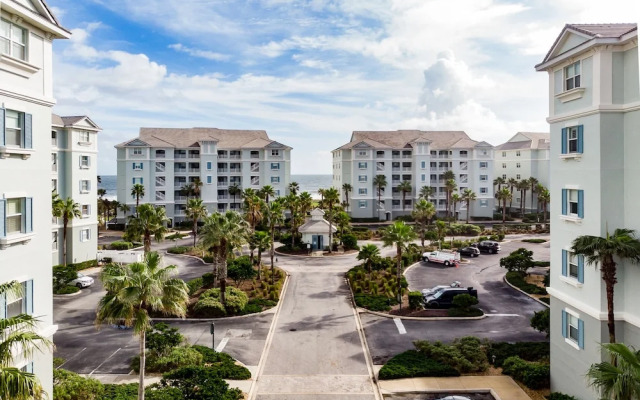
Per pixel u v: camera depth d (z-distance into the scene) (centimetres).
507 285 4216
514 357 2330
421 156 9175
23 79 1509
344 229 6531
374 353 2619
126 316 1698
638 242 1622
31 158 1546
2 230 1408
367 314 3381
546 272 4622
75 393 1886
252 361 2512
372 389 2170
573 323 1938
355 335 2930
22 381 1104
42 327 1600
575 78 1908
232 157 8906
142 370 1786
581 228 1861
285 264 5284
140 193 7494
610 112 1734
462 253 5709
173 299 1822
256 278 4344
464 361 2298
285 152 8950
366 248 4494
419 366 2300
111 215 9725
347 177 9312
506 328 3027
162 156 8338
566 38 1945
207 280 4050
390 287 3916
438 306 3475
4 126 1413
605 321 1728
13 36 1478
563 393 1967
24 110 1503
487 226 8506
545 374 2108
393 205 9369
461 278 4497
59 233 4781
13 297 1442
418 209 6162
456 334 2922
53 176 4800
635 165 1670
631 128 1692
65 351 2642
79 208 5028
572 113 1898
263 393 2127
